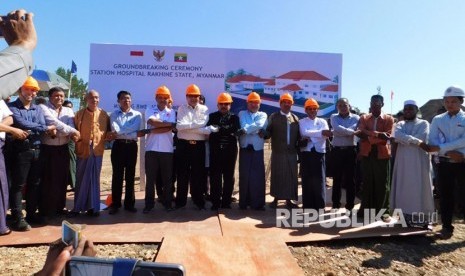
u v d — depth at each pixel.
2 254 3.95
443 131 5.06
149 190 5.70
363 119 5.66
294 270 3.18
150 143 5.72
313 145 5.93
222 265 3.22
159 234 4.61
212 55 7.47
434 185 7.21
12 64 0.99
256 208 5.99
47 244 4.25
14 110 4.68
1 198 4.44
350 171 6.03
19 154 4.62
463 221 5.80
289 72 7.61
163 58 7.39
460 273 3.91
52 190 5.12
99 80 7.31
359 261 4.11
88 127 5.40
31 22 1.15
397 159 5.39
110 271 1.09
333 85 7.70
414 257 4.28
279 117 6.16
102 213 5.66
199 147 5.84
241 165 6.05
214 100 7.52
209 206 6.28
